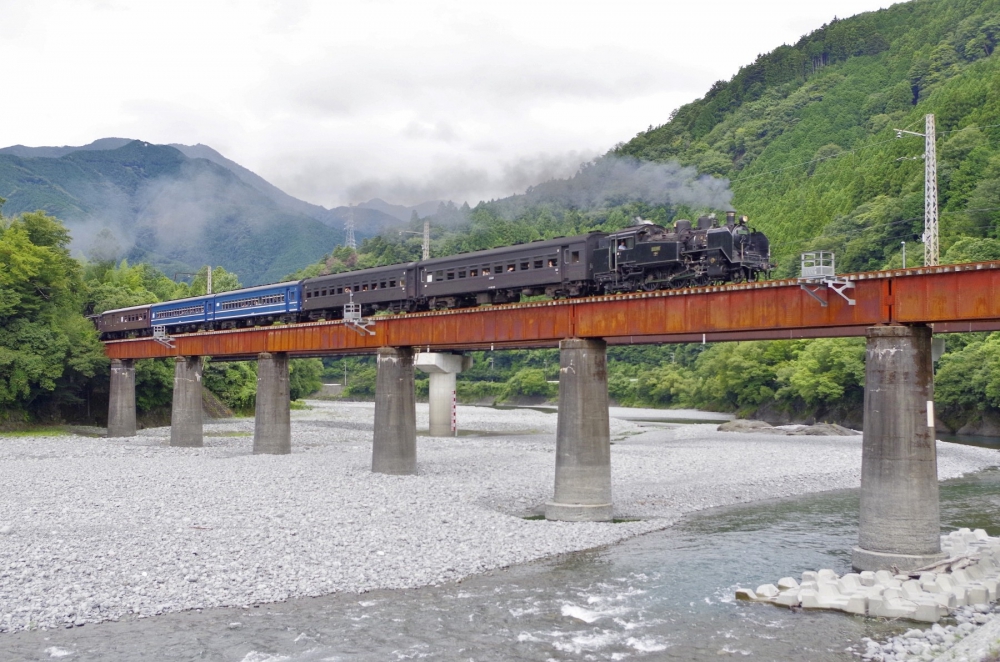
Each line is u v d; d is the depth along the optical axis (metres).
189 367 78.81
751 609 27.44
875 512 31.22
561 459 41.62
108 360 97.75
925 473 30.80
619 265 50.09
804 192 191.12
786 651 23.69
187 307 88.81
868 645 23.84
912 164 139.38
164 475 54.66
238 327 85.25
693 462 63.78
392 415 55.22
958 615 26.08
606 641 24.56
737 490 51.44
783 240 166.00
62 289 98.50
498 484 50.94
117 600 27.61
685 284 48.44
